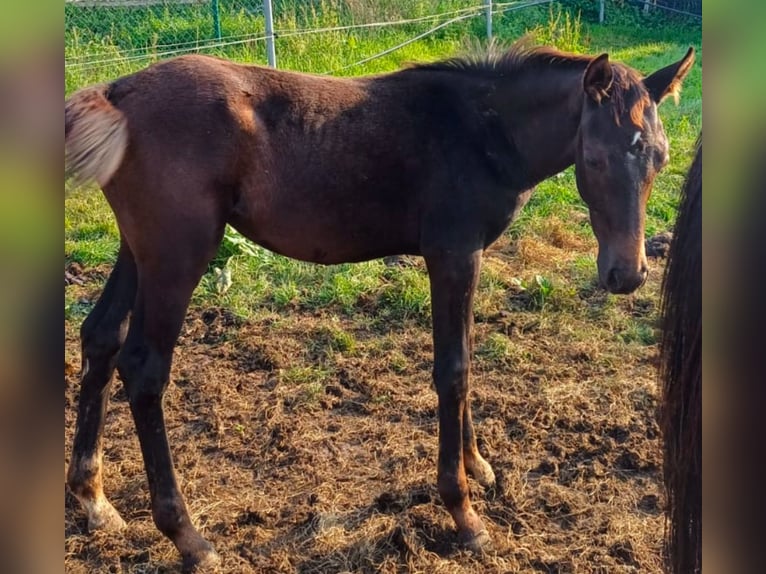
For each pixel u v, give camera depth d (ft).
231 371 13.60
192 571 8.96
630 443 11.48
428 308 15.52
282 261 17.22
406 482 10.59
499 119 9.53
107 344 9.56
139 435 8.84
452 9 36.91
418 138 9.33
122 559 9.36
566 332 14.84
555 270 17.47
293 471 10.96
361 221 9.46
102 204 19.63
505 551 9.42
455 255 9.24
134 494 10.52
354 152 9.22
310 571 9.12
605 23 45.96
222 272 16.38
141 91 8.69
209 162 8.64
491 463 11.07
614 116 8.41
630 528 9.76
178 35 29.50
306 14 31.68
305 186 9.18
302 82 9.41
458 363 9.29
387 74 9.96
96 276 17.02
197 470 10.94
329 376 13.37
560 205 20.84
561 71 9.42
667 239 18.47
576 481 10.69
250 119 8.86
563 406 12.37
